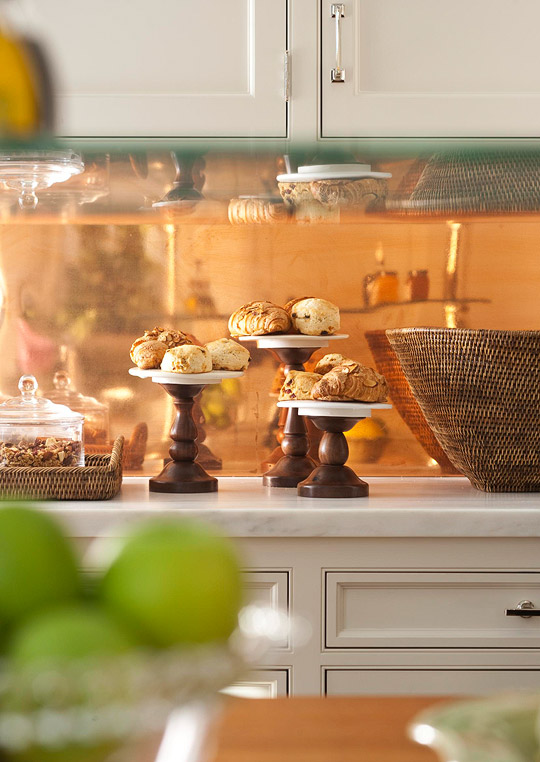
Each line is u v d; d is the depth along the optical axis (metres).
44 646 0.34
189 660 0.34
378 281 2.18
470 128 1.72
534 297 2.18
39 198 1.70
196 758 0.41
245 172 1.21
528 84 1.72
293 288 2.17
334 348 2.18
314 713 0.67
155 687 0.33
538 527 1.58
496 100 1.71
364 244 2.17
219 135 1.68
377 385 1.82
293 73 1.69
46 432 1.84
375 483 2.05
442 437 1.90
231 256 2.17
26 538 0.39
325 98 1.70
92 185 1.49
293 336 1.97
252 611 0.40
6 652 0.36
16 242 2.16
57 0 1.61
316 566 1.58
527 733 0.55
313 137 1.70
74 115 1.64
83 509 1.58
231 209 1.80
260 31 1.68
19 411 1.84
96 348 2.17
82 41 1.63
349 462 2.18
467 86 1.72
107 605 0.38
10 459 1.81
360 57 1.71
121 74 1.65
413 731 0.56
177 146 0.94
